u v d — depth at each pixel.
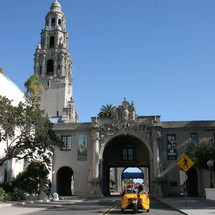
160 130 44.78
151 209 21.92
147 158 48.84
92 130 45.69
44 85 78.38
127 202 19.25
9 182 33.66
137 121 45.94
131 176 77.50
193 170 46.06
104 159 48.00
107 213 18.50
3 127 26.73
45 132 30.05
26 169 34.53
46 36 81.94
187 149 40.53
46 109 76.88
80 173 45.34
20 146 29.22
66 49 81.88
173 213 18.78
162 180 42.50
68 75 83.38
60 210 21.14
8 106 27.17
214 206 23.03
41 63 79.88
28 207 23.38
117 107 46.94
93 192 43.03
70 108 73.94
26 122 28.33
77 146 46.41
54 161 46.03
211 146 35.62
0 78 33.03
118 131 45.69
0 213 18.39
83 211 20.09
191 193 48.03
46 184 35.03
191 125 45.12
